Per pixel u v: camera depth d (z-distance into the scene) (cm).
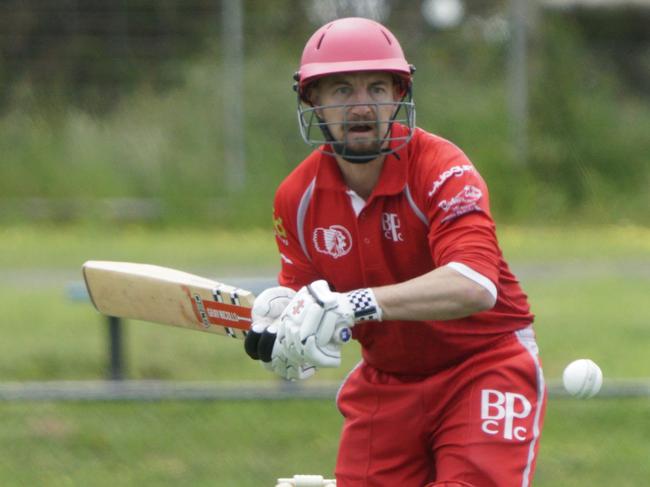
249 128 6097
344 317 1220
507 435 1379
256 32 6375
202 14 6500
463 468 1379
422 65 6325
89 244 5234
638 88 6662
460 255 1261
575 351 2970
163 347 3133
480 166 6025
